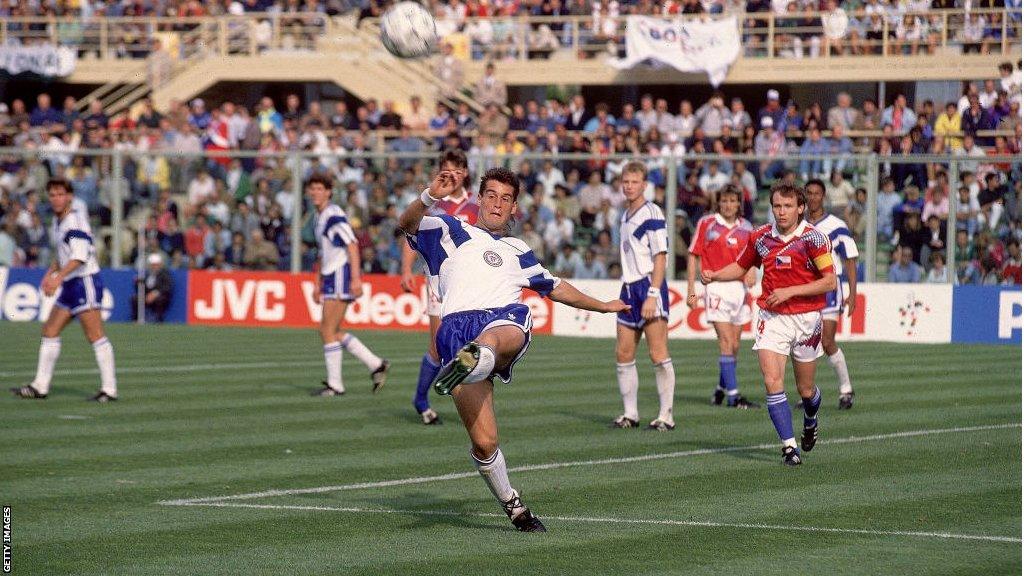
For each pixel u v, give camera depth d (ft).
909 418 132.26
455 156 125.18
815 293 103.35
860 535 78.18
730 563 71.26
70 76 349.20
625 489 92.63
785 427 103.91
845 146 282.97
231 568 69.56
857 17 313.32
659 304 121.29
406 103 329.93
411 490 91.91
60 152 253.24
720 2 321.52
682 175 232.73
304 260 248.52
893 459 106.32
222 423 124.36
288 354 195.72
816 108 290.97
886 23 310.04
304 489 91.97
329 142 294.66
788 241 104.99
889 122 292.20
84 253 137.90
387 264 245.24
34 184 254.88
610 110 337.93
